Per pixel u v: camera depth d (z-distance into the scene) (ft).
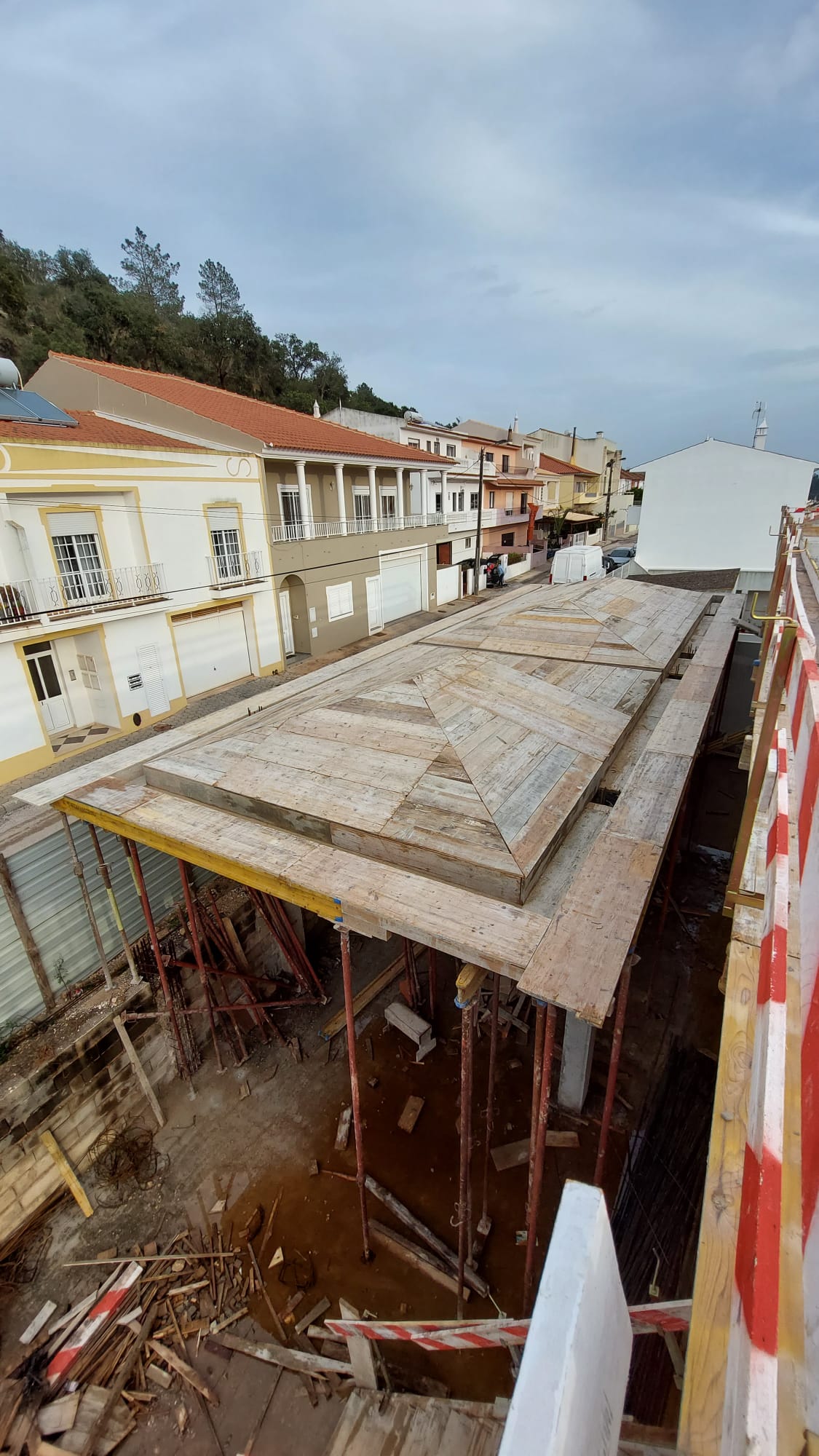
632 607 34.53
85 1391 17.57
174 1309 19.29
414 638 30.91
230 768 19.16
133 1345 18.48
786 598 16.06
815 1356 3.41
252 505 55.11
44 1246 20.97
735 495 73.67
